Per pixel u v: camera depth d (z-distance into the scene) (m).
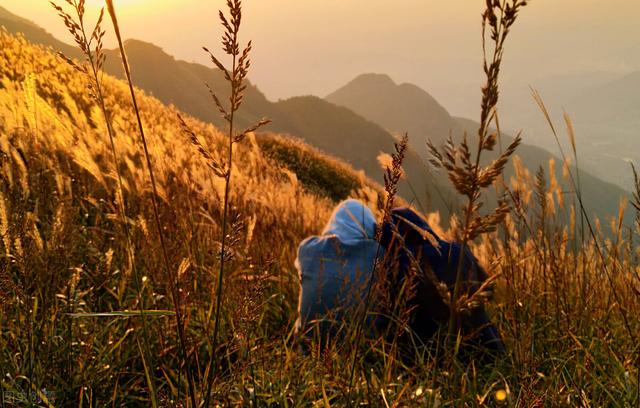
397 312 2.45
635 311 2.61
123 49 0.97
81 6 1.04
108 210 3.08
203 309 2.31
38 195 2.97
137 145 3.53
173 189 3.00
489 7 0.78
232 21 0.89
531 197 2.31
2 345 1.87
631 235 2.38
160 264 2.36
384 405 1.76
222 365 2.06
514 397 1.84
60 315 2.07
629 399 1.75
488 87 0.80
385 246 2.36
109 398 1.92
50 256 2.00
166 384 2.09
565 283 2.61
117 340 2.30
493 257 2.27
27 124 3.45
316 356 2.08
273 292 3.48
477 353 2.37
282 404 1.87
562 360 2.07
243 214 3.15
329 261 3.02
